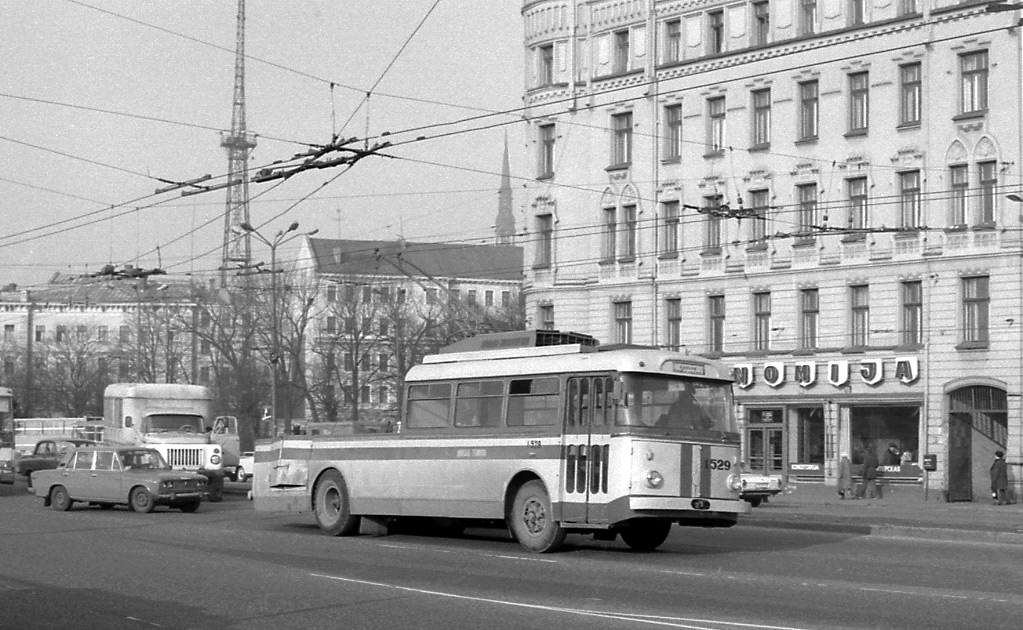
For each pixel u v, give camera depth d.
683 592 15.63
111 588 16.75
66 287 113.94
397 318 81.81
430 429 23.84
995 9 24.97
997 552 22.52
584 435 20.91
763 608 14.13
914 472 46.31
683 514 20.52
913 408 46.69
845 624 12.89
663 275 53.66
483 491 22.48
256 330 74.38
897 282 47.03
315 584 16.91
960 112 45.44
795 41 49.66
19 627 13.67
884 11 47.50
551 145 57.25
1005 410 44.31
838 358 48.47
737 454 21.31
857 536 27.62
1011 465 43.72
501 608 14.38
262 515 32.66
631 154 54.62
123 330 96.75
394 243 105.62
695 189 52.69
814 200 49.47
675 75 53.31
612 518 20.28
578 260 56.31
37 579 17.83
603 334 55.34
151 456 34.88
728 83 51.69
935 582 16.81
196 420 42.75
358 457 25.16
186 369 90.88
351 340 84.19
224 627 13.50
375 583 16.94
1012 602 14.50
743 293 51.31
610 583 16.69
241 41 79.00
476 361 23.28
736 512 21.14
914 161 46.50
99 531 26.86
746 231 51.31
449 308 66.31
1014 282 44.03
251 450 74.25
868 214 47.75
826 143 48.91
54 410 96.81
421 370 24.33
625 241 55.03
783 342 50.12
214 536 25.45
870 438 47.88
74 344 101.62
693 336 52.75
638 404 20.55
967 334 45.28
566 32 56.53
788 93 50.03
